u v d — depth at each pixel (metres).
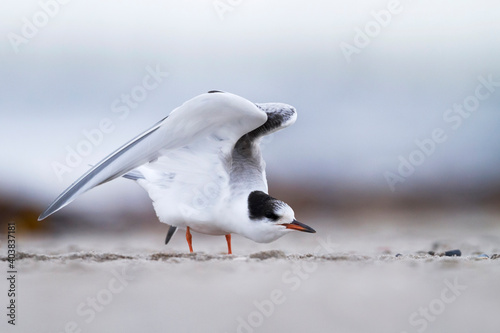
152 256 8.52
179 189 8.79
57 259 8.13
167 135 7.93
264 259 8.34
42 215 7.86
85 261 8.01
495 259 8.35
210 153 8.52
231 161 8.67
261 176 8.93
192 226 8.95
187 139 8.14
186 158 8.56
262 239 8.36
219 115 7.95
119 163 7.82
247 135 9.07
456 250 9.40
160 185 8.98
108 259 8.23
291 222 8.23
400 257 8.55
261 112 7.98
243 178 8.66
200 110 7.77
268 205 8.24
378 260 8.33
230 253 9.32
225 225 8.64
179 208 8.79
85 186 7.85
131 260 8.16
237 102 7.79
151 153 7.95
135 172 9.34
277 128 9.30
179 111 7.75
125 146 7.96
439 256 8.72
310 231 8.16
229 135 8.35
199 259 8.27
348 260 8.25
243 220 8.37
